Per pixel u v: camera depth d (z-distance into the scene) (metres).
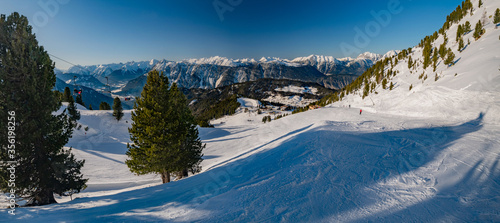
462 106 30.08
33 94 11.59
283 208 5.66
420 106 39.75
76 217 6.34
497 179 7.11
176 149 17.91
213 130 70.81
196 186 9.68
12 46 11.20
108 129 62.16
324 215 5.18
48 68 12.73
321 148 12.50
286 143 15.52
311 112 67.12
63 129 13.74
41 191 12.41
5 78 11.07
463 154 10.17
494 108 24.33
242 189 7.51
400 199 5.93
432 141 13.70
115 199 9.32
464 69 40.59
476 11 80.25
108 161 35.69
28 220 6.04
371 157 10.31
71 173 13.84
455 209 5.28
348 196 6.23
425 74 57.78
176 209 6.49
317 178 7.83
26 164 11.90
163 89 17.67
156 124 17.12
